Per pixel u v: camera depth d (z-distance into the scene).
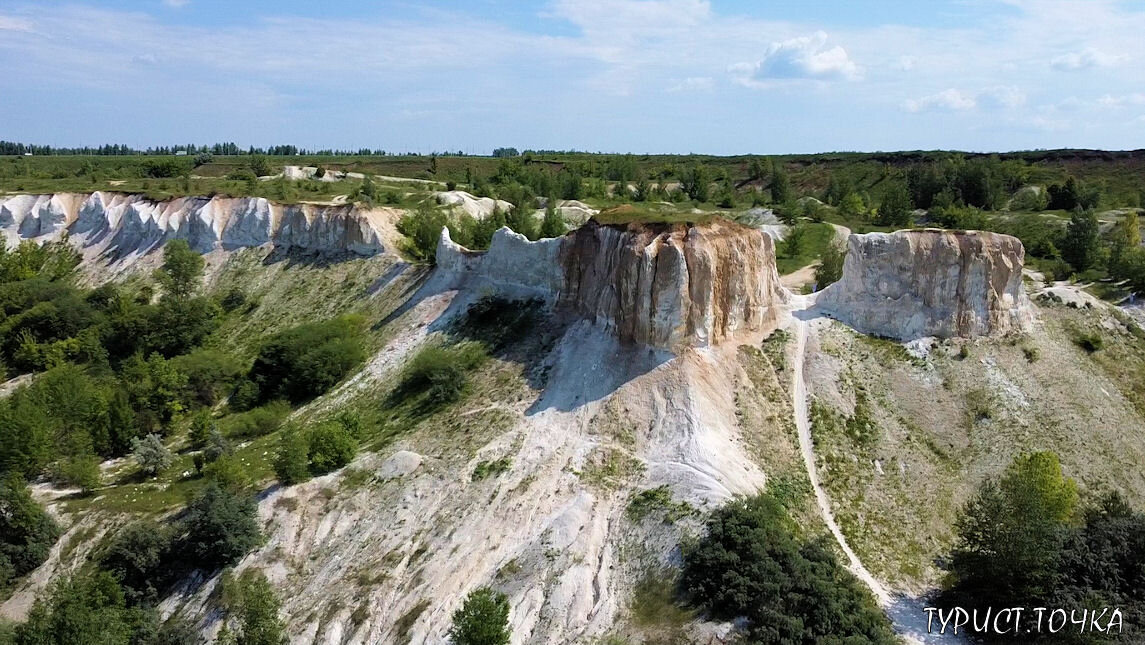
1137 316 56.06
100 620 33.25
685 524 34.53
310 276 74.50
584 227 52.12
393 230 76.44
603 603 32.53
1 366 66.94
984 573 32.78
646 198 125.31
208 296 76.56
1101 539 32.62
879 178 155.38
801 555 32.31
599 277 49.06
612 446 41.25
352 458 44.78
